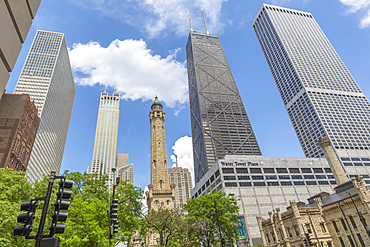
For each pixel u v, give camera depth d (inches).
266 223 2169.0
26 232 417.7
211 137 6934.1
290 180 4414.4
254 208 3932.1
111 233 1019.9
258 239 3602.4
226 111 7711.6
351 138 7209.6
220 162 4394.7
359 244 1473.9
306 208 1795.0
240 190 4094.5
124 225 1535.4
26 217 425.4
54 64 6186.0
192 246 1706.4
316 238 1662.2
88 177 1660.9
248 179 4274.1
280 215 1961.1
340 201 1620.3
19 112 2819.9
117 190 1663.4
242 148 6840.6
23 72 5836.6
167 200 2378.2
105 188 1668.3
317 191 4370.1
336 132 7308.1
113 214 1015.0
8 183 1273.4
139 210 1713.8
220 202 1750.7
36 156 4739.2
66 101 7470.5
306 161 4739.2
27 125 2970.0
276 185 4288.9
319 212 1798.7
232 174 4288.9
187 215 1743.4
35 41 6638.8
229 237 1745.8
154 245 2039.9
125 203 1679.4
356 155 6417.3
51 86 5812.0
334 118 7667.3
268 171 4461.1
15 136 2652.6
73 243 1083.9
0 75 253.3
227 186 4116.6
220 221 1653.5
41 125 5039.4
